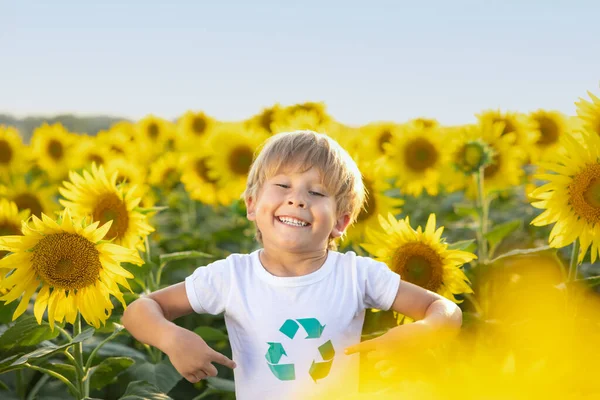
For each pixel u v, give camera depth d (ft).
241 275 7.74
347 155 8.04
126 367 10.03
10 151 28.32
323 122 22.50
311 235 7.42
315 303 7.54
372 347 6.80
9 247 8.07
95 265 8.25
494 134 18.24
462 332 9.05
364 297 7.86
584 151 9.63
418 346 6.81
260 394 7.41
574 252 9.97
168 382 10.85
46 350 8.09
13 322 11.11
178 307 7.65
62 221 8.20
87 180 11.60
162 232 23.99
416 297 7.80
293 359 7.38
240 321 7.57
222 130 20.62
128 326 7.22
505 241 18.81
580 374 3.82
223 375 13.12
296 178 7.48
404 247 10.06
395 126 24.77
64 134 31.81
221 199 21.24
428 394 3.97
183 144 32.53
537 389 3.78
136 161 31.55
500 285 11.35
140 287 12.51
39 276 8.20
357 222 14.01
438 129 20.98
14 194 17.33
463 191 25.84
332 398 7.38
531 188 19.04
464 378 3.88
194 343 6.69
